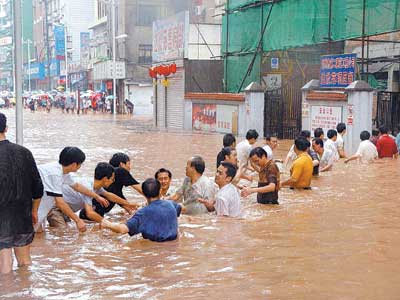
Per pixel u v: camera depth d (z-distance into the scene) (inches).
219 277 246.5
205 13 1689.2
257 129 1045.2
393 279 243.9
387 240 308.3
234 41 1161.4
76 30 3031.5
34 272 254.1
